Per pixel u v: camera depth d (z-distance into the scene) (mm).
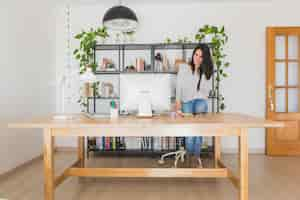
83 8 4895
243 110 4723
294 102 4656
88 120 2447
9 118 3484
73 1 4652
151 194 2762
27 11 3957
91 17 4895
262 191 2826
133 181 3193
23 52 3854
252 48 4699
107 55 4863
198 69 3301
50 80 4707
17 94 3684
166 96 2688
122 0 4578
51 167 2301
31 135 4109
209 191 2844
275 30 4531
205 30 4465
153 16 4805
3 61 3365
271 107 4531
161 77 2707
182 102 3102
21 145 3801
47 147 2287
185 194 2760
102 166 3877
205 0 4594
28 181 3176
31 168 3760
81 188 2945
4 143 3367
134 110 2756
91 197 2680
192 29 4770
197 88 3232
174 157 4414
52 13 4809
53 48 4844
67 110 4883
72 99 4855
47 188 2293
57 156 4473
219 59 4719
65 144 4922
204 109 3139
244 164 2266
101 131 2279
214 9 4742
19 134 3748
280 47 4645
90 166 3879
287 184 3045
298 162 4059
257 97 4711
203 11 4754
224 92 4734
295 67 4633
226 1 4637
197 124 2160
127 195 2734
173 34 4789
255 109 4711
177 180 3229
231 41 4719
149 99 2684
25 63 3900
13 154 3586
